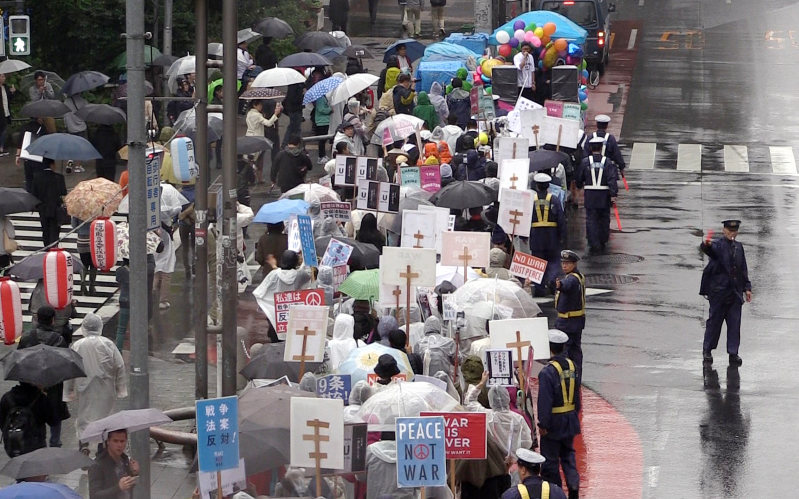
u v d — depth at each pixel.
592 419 34.53
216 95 60.72
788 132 72.12
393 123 53.81
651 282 47.38
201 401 21.70
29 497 20.83
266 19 67.44
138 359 27.22
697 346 40.69
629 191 60.56
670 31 98.56
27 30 54.06
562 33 65.75
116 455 24.00
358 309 33.09
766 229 54.56
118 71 68.62
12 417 27.03
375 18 96.19
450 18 96.94
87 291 44.41
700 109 76.88
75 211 41.84
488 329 31.97
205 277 32.25
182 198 41.97
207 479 21.91
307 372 28.14
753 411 35.28
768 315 43.91
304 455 22.56
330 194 43.03
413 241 35.19
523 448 25.52
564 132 50.50
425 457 22.12
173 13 69.94
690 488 30.19
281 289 33.97
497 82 61.34
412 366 29.00
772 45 94.12
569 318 34.66
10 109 63.25
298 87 61.00
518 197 38.12
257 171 57.53
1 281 31.75
